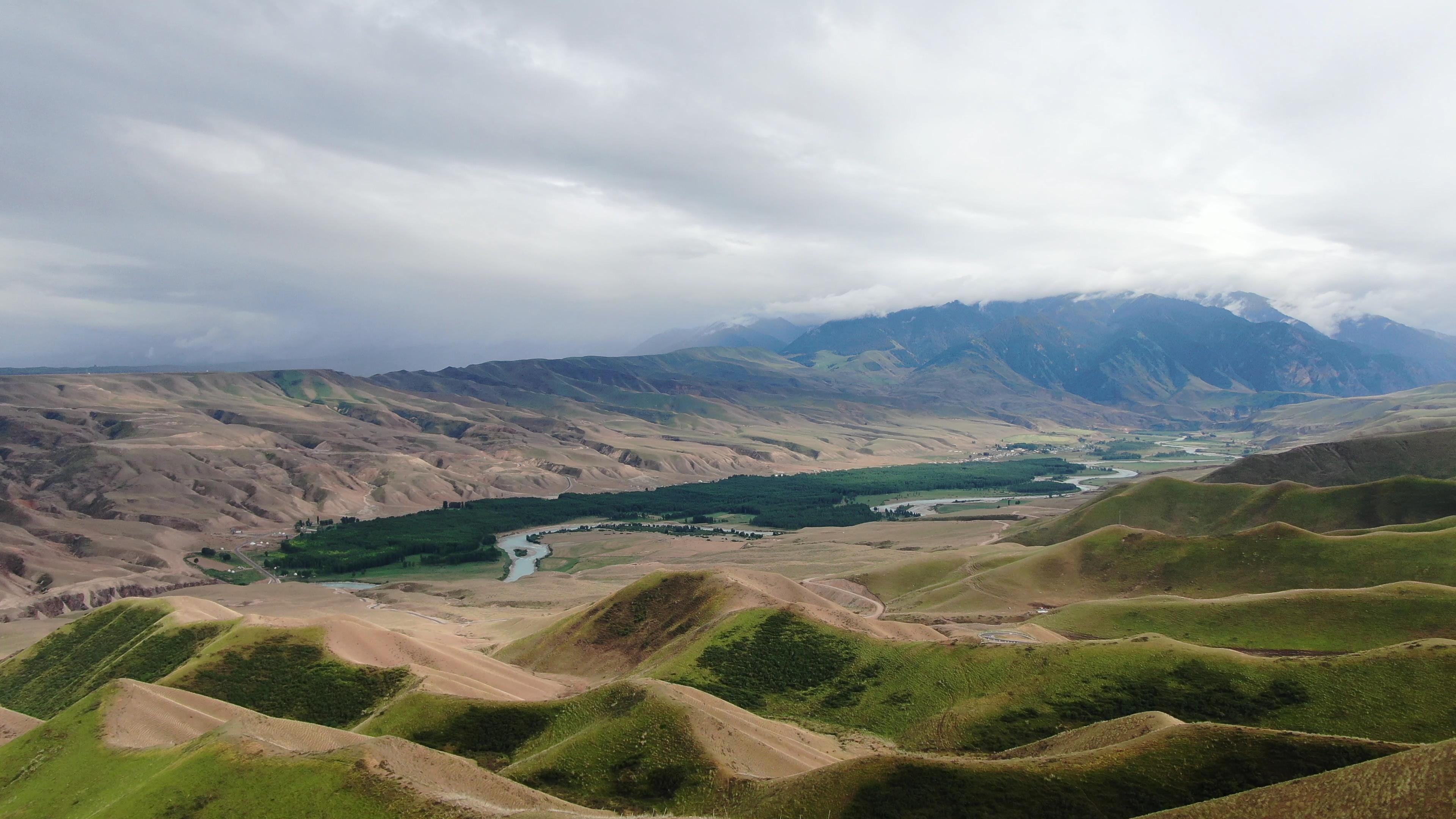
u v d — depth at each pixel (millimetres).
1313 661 106125
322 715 121312
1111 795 70375
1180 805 68500
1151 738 76500
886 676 128000
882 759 78750
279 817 68812
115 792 83125
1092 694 109875
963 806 71625
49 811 84875
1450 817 48750
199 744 84938
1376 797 52781
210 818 70000
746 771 89875
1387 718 94188
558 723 105188
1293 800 56031
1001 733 106188
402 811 67438
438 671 133500
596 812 72688
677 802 83000
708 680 133500
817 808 74688
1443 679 96438
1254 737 74500
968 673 121875
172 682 128750
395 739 82125
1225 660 109750
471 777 79500
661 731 95250
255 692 127312
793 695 128875
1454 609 133875
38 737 99250
